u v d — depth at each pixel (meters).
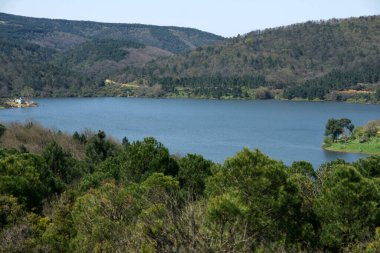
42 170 40.12
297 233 22.19
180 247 12.78
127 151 39.47
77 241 21.62
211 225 14.48
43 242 23.36
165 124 196.50
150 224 14.50
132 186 27.53
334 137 147.38
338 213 22.95
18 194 32.16
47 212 33.12
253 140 156.00
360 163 35.50
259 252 16.06
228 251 12.84
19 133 88.00
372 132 149.12
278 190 22.52
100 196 23.41
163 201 20.00
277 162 24.14
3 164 34.56
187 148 137.25
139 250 13.73
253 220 20.00
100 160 63.03
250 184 22.58
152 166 37.09
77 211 24.16
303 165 35.41
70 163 57.56
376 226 22.78
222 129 184.12
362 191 23.12
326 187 24.80
